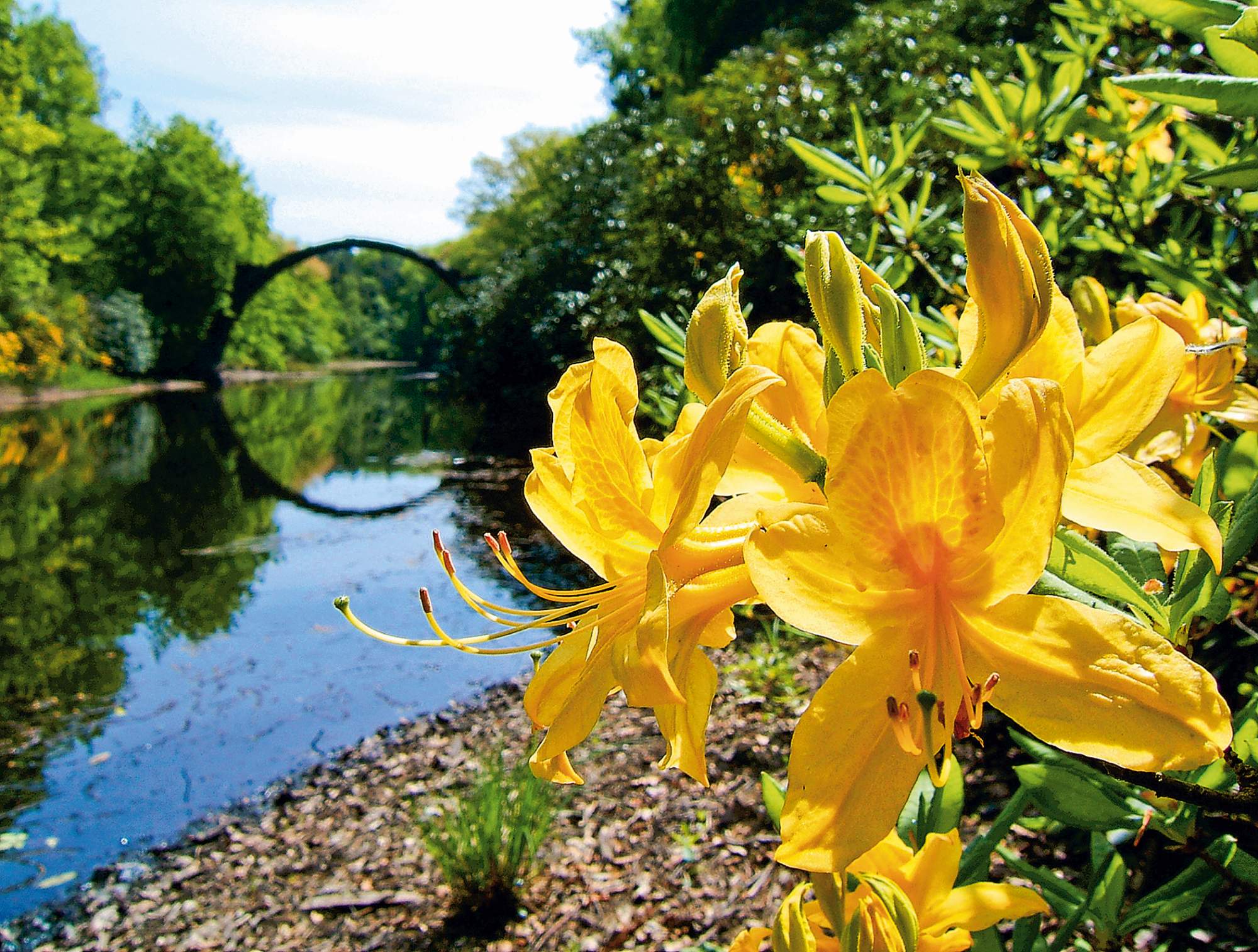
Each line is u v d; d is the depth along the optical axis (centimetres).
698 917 346
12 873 436
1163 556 114
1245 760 105
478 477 1530
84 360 3669
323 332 7169
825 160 238
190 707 614
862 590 73
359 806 476
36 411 2698
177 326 4388
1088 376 85
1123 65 252
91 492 1445
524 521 1152
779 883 354
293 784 507
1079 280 131
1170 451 132
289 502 1351
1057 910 137
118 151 4141
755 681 492
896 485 70
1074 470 85
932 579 73
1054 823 158
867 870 110
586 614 93
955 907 108
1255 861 106
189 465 1755
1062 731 69
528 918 365
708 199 1016
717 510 91
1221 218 207
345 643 726
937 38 693
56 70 3750
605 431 93
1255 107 82
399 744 544
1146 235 239
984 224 73
